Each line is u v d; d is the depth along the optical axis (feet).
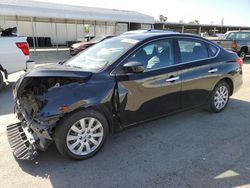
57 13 66.90
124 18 80.79
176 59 13.88
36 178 9.83
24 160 11.01
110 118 11.73
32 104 11.02
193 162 10.94
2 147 12.15
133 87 12.07
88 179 9.80
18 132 12.56
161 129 14.40
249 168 10.45
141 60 12.50
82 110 10.77
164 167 10.57
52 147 12.22
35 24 93.56
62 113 10.19
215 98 16.57
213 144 12.60
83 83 10.89
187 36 14.75
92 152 11.35
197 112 17.16
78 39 96.17
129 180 9.73
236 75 17.39
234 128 14.58
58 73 10.97
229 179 9.73
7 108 18.44
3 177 9.86
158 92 13.07
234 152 11.78
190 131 14.14
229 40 45.98
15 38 23.36
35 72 11.31
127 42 13.06
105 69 11.58
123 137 13.35
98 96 10.94
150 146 12.39
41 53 65.87
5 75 23.41
